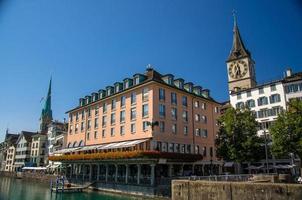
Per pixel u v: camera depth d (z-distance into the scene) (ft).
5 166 449.89
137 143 146.30
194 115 180.14
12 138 481.87
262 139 152.25
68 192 155.94
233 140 147.43
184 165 166.91
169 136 157.99
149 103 155.12
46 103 509.76
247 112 152.05
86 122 210.38
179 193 94.53
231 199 79.36
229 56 295.48
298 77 186.80
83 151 192.03
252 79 278.46
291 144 128.16
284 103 189.06
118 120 176.35
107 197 132.46
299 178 105.19
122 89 182.39
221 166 191.72
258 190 73.92
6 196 144.97
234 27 300.20
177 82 176.35
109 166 180.55
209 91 203.92
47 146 356.38
